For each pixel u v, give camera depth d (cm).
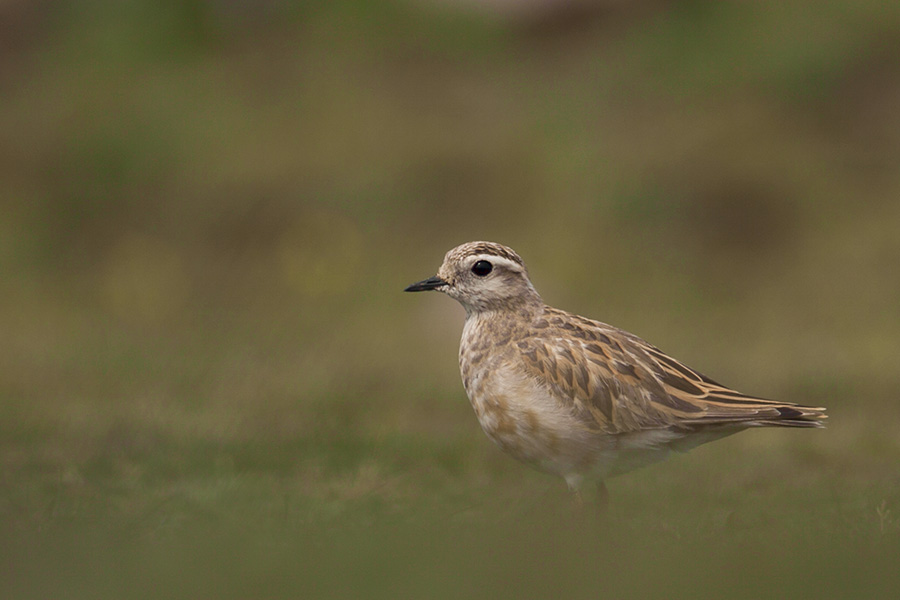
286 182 2189
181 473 968
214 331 1730
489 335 838
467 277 849
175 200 2197
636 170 2156
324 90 2442
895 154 2161
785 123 2236
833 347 1574
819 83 2298
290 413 1190
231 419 1134
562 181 2161
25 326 1759
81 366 1412
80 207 2206
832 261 1967
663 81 2384
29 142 2322
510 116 2338
